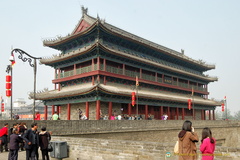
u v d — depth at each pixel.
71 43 55.53
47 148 15.80
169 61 72.06
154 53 65.19
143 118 58.72
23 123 19.92
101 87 43.78
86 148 17.80
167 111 66.75
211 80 85.56
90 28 48.09
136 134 39.34
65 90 54.53
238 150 12.67
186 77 76.38
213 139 8.86
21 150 22.05
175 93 71.12
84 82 52.38
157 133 43.72
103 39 51.78
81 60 52.19
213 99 86.06
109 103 48.28
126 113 54.38
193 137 9.02
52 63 57.22
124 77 53.09
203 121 56.75
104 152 16.64
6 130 21.14
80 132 30.69
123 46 56.75
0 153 20.23
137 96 47.69
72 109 53.72
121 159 15.55
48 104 57.06
